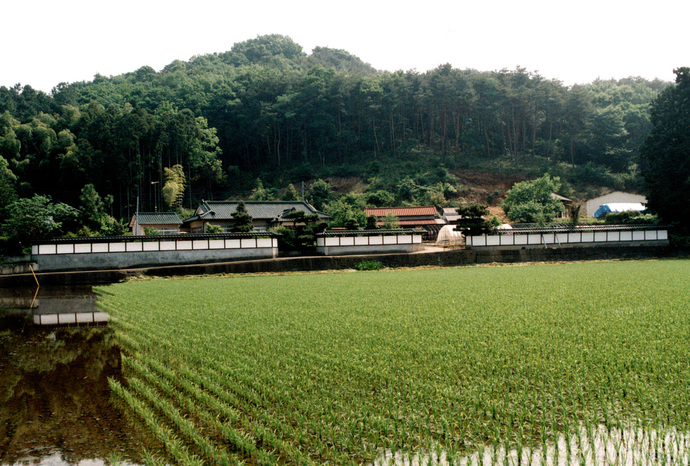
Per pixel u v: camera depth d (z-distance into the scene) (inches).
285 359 451.2
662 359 400.8
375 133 3695.9
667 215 1838.1
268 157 3902.6
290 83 4183.1
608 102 3956.7
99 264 1462.8
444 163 3344.0
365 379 388.5
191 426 308.8
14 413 361.1
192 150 3341.5
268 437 291.1
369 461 265.1
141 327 644.1
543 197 2564.0
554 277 1147.9
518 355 430.6
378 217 2413.9
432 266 1653.5
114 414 358.6
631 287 888.3
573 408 304.2
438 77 3472.0
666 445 271.0
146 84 5007.4
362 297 867.4
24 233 1745.8
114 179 2800.2
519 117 3543.3
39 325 743.7
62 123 3309.5
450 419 308.0
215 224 2156.7
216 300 874.1
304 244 1760.6
